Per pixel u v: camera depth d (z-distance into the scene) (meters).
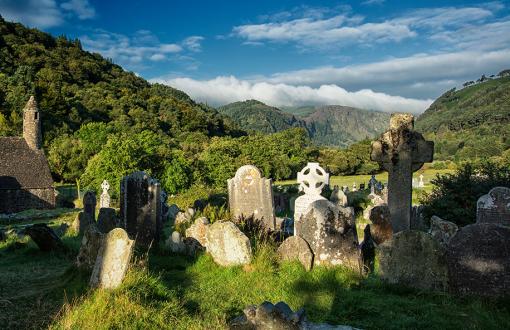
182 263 10.75
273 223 14.80
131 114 100.06
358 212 21.88
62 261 11.90
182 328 6.64
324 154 82.06
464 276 8.00
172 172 49.66
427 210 15.19
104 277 8.01
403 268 8.45
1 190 45.00
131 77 152.38
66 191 58.53
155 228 13.59
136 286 7.57
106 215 16.75
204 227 12.27
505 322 6.78
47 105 84.38
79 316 6.62
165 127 103.19
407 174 12.76
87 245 9.23
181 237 12.01
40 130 51.09
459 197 14.64
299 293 8.20
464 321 6.80
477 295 7.87
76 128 85.19
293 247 9.67
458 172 15.80
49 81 108.56
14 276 9.95
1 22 128.75
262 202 14.81
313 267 9.48
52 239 13.14
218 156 60.91
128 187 13.84
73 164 65.81
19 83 88.44
